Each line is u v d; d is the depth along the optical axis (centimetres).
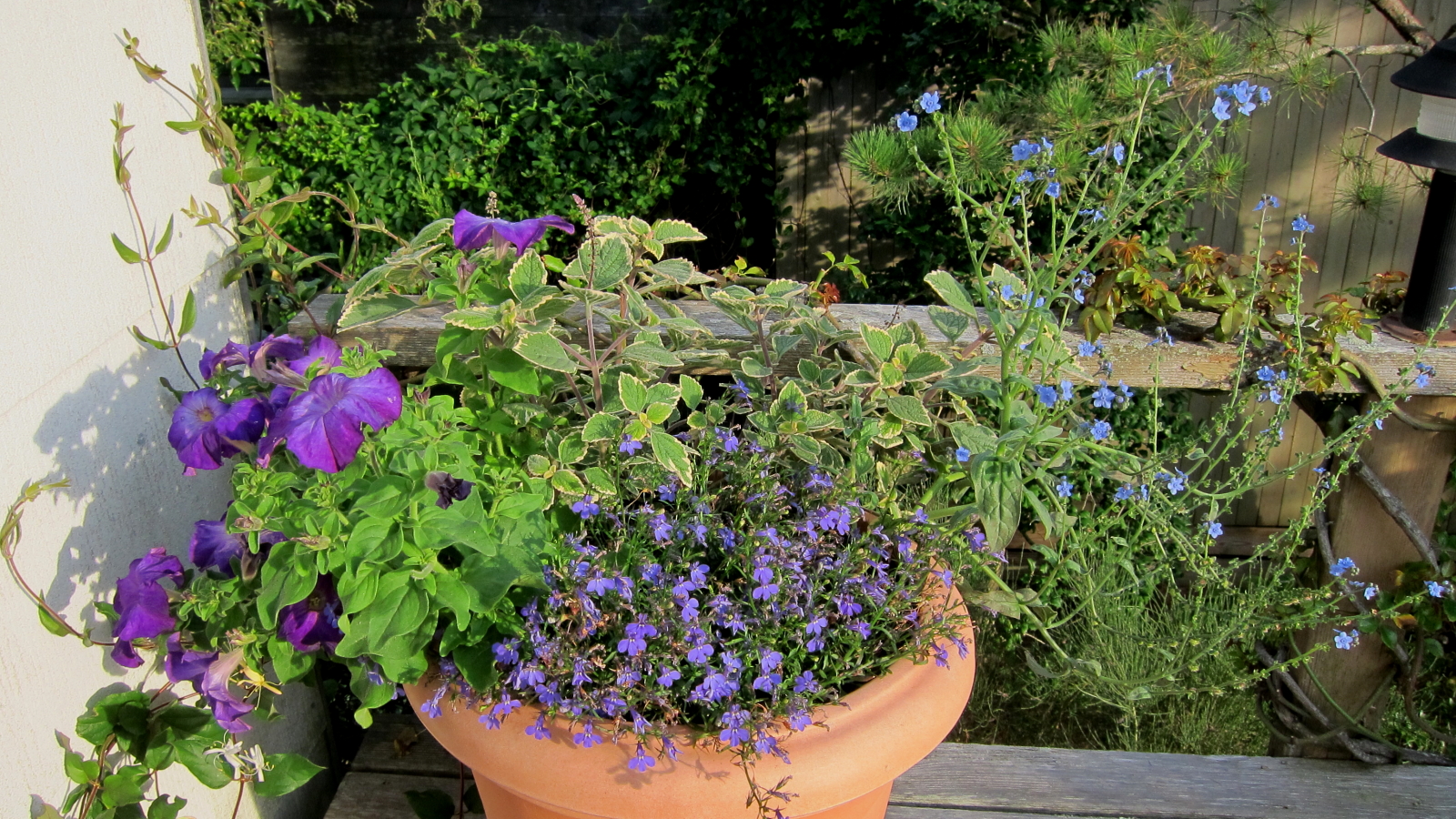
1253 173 391
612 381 150
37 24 119
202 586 126
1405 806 191
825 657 126
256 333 180
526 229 135
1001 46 371
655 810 115
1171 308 181
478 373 151
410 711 197
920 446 151
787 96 427
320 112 488
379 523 116
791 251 446
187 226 154
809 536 128
